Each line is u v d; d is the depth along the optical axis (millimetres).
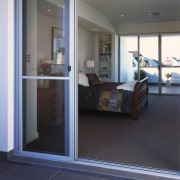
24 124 3385
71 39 3035
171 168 2922
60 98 3133
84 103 6113
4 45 3215
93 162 3057
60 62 3102
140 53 10062
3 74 3240
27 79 3307
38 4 3219
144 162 3135
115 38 9898
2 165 3100
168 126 4996
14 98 3338
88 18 6883
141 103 6480
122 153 3475
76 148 3137
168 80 9906
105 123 5324
